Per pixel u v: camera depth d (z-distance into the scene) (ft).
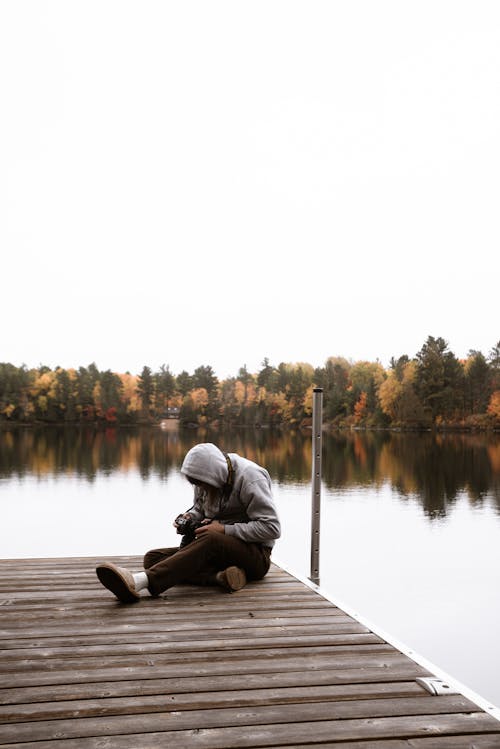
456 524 37.27
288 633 9.08
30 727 6.19
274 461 90.53
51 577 12.36
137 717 6.44
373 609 20.94
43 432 222.69
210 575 11.72
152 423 316.81
